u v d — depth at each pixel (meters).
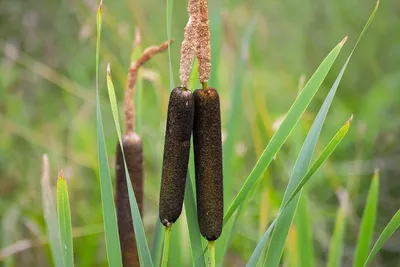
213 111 1.01
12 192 2.23
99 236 2.05
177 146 1.01
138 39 1.33
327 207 2.16
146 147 2.30
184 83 1.01
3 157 2.30
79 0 2.46
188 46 1.00
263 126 1.76
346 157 2.34
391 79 2.46
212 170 1.02
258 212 1.89
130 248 1.17
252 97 2.12
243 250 1.92
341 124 2.36
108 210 1.10
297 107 1.07
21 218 2.04
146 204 2.13
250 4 2.93
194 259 1.09
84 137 2.33
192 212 1.08
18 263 1.98
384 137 2.34
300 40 2.93
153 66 2.49
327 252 1.98
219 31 1.58
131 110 1.16
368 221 1.33
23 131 2.39
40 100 2.79
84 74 2.69
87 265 1.86
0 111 2.60
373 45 2.85
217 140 1.02
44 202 1.25
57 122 2.62
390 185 2.25
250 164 2.33
